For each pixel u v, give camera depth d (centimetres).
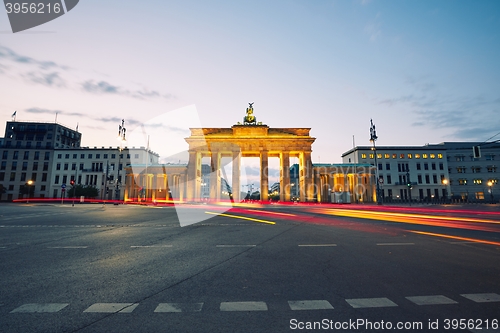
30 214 2042
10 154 7412
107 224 1319
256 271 502
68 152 7475
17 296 374
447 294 390
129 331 282
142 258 604
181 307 343
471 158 7531
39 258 600
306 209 3094
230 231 1076
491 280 452
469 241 835
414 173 7306
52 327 288
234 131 6278
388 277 467
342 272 496
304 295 385
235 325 297
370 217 1866
